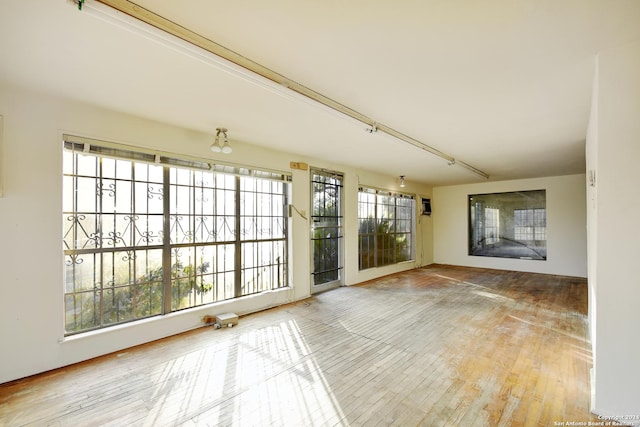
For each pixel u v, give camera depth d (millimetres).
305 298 5137
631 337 1929
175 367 2729
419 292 5570
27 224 2576
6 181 2482
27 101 2584
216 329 3680
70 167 2896
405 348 3141
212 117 3229
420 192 8703
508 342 3295
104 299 3096
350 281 6184
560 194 7234
